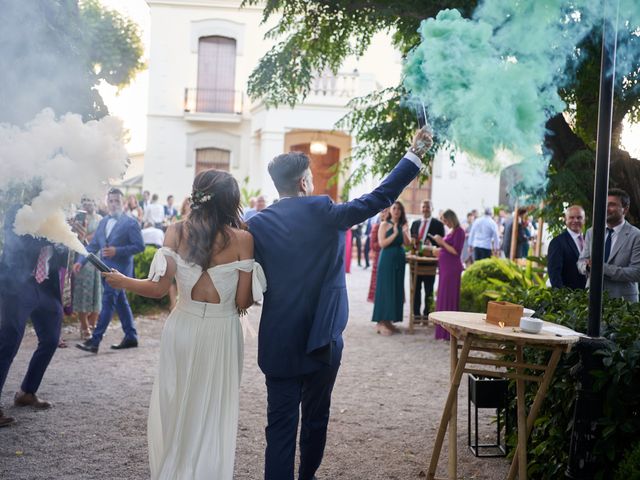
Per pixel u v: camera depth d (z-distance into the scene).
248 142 22.25
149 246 10.21
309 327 2.91
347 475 3.68
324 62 6.62
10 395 4.98
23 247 4.21
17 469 3.54
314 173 22.22
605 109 2.86
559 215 5.97
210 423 2.86
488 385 3.96
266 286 2.94
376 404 5.18
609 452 2.90
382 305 8.31
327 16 6.16
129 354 6.61
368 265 18.02
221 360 2.89
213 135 22.16
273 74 6.50
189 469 2.78
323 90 19.30
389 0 5.52
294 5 6.11
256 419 4.64
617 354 2.90
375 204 2.91
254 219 3.00
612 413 2.92
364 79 19.20
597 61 4.87
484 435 4.44
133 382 5.51
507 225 13.42
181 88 21.97
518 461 3.27
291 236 2.92
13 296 4.27
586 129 5.83
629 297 4.72
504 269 8.30
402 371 6.38
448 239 7.97
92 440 4.06
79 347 6.54
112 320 8.62
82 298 7.09
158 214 16.67
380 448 4.14
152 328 8.16
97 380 5.54
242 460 3.84
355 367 6.50
